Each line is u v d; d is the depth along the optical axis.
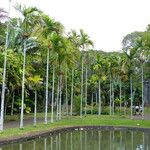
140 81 82.94
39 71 59.22
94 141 35.62
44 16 47.59
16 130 37.88
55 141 34.81
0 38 50.66
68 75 76.38
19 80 51.84
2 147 28.89
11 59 50.16
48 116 68.50
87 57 67.50
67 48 51.66
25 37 40.78
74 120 58.09
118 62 71.50
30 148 28.88
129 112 82.62
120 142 35.00
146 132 46.53
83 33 63.78
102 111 79.75
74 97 77.75
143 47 60.84
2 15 33.41
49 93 82.88
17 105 63.19
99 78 72.75
